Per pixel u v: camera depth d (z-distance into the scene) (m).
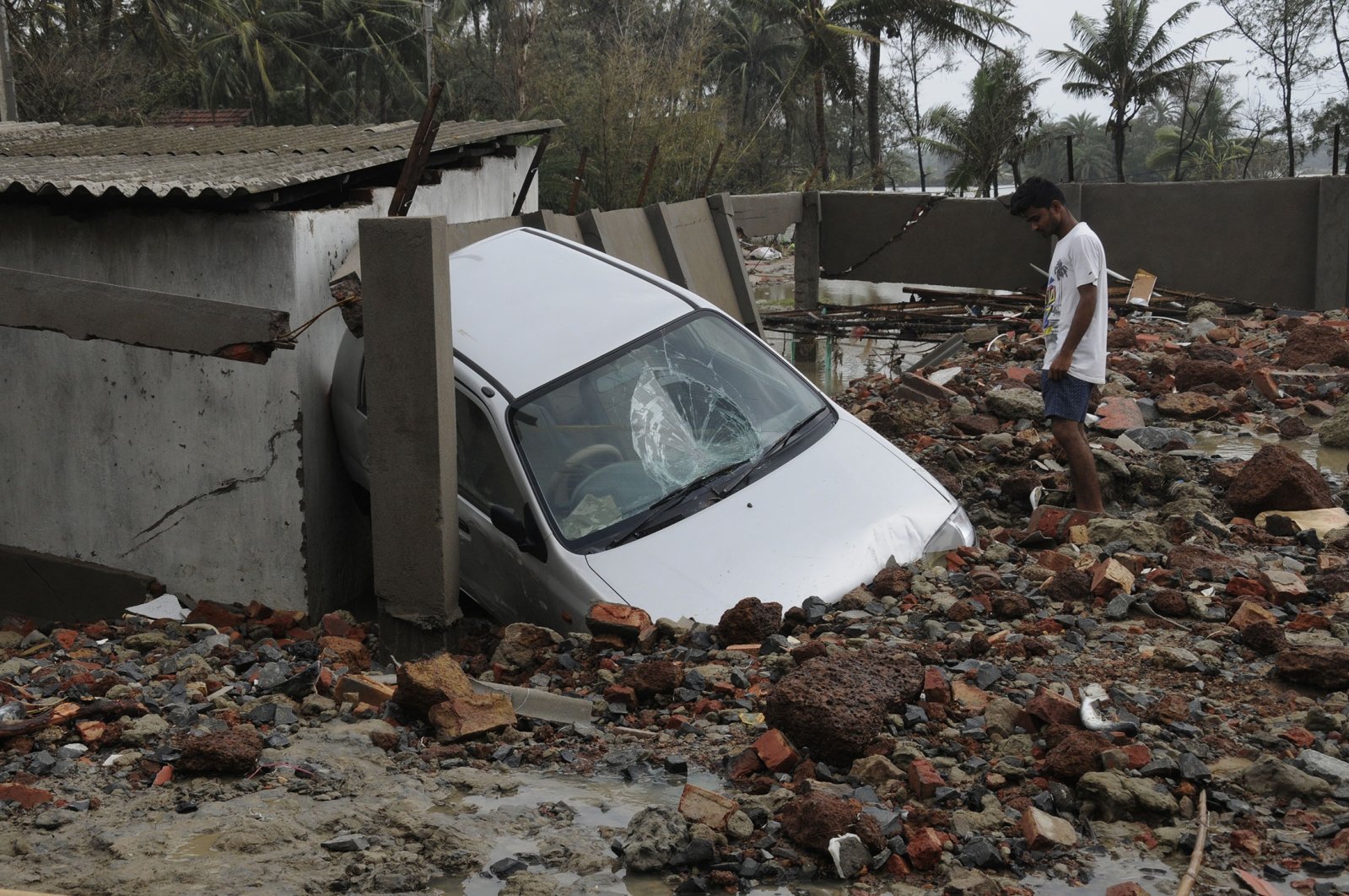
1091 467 6.26
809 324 13.98
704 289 12.00
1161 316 12.45
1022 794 3.63
